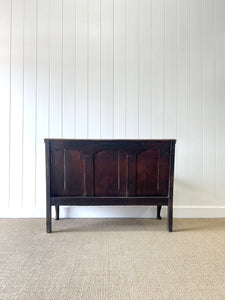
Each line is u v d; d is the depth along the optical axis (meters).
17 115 2.40
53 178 1.91
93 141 1.90
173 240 1.75
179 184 2.43
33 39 2.40
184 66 2.45
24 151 2.40
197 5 2.44
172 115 2.45
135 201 1.92
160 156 1.92
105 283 1.17
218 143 2.45
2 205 2.38
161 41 2.44
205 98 2.46
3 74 2.40
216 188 2.43
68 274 1.25
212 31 2.44
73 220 2.29
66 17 2.41
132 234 1.89
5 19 2.39
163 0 2.43
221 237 1.82
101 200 1.92
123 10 2.42
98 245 1.65
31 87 2.40
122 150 1.91
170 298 1.05
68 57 2.41
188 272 1.28
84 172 1.91
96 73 2.42
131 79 2.43
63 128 2.42
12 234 1.88
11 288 1.12
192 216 2.40
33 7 2.40
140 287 1.13
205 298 1.05
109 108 2.43
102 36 2.42
